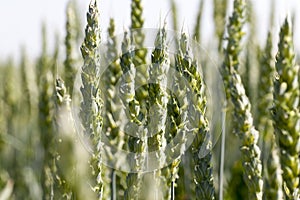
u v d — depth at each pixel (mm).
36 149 961
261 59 833
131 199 504
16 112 1230
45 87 755
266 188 473
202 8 916
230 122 913
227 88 719
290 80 464
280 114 467
